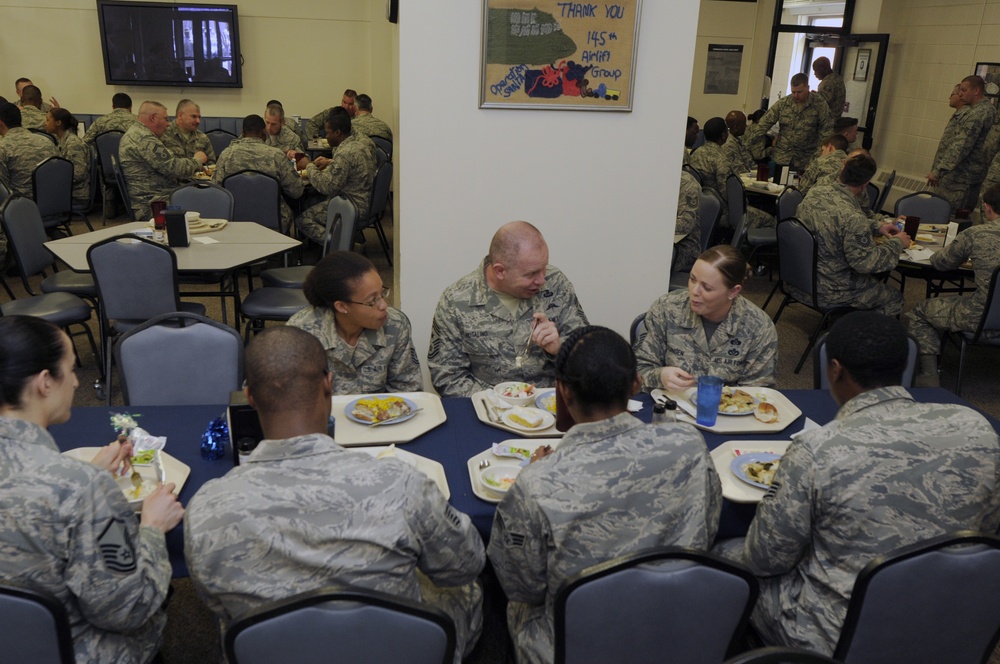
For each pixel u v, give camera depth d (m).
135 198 6.02
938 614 1.52
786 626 1.67
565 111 3.17
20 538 1.36
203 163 7.09
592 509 1.44
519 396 2.27
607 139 3.25
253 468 1.35
